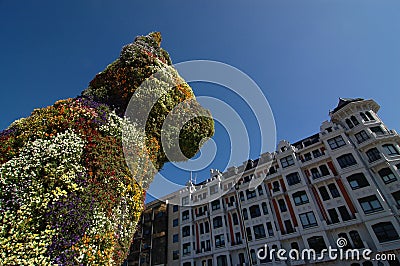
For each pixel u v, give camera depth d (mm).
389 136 25062
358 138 26891
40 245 3980
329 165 27125
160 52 10234
